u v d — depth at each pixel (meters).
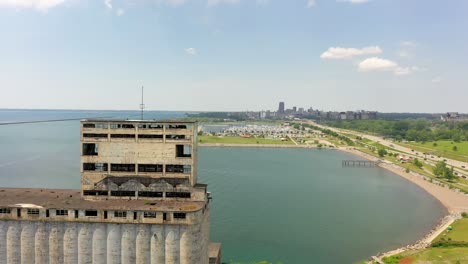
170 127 101.88
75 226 95.81
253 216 198.38
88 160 103.06
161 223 94.25
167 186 101.31
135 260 95.19
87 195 102.75
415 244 163.25
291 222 190.62
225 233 172.50
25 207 95.94
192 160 101.44
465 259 138.25
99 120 102.75
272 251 153.50
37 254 96.19
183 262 94.31
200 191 100.81
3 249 96.81
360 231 180.62
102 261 95.50
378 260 143.25
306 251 154.75
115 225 95.19
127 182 101.81
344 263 144.38
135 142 102.44
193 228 94.19
